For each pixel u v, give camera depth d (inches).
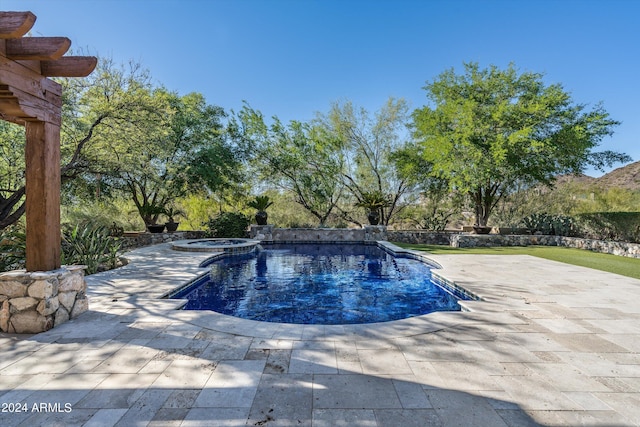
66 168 352.2
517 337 133.8
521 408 84.7
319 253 476.4
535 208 735.7
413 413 82.3
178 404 85.3
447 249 466.0
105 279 243.4
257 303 229.5
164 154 478.6
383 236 594.6
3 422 77.3
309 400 87.7
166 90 559.5
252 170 676.7
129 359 111.5
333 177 684.1
